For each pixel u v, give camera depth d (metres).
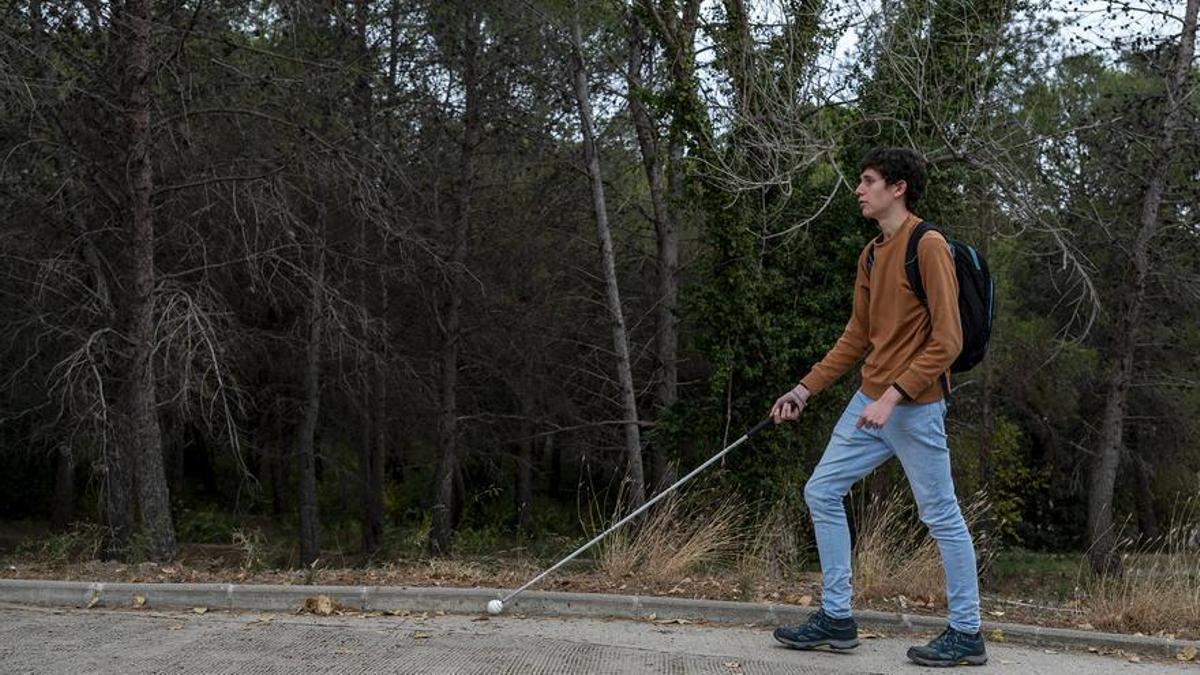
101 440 15.87
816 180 17.52
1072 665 4.77
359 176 14.68
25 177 14.52
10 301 16.89
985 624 5.28
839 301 17.03
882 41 15.81
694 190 17.19
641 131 21.81
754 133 16.20
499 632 5.03
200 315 13.36
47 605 5.62
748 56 16.25
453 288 22.19
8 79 12.09
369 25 17.67
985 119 16.52
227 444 19.59
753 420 16.81
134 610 5.49
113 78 13.88
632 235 25.14
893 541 6.49
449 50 20.67
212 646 4.68
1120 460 27.77
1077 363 25.38
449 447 23.09
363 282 19.59
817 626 4.75
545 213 23.77
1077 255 19.31
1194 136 19.12
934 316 4.36
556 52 21.03
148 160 13.88
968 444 24.31
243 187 14.20
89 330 15.97
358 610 5.49
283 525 27.20
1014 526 26.89
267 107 14.66
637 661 4.54
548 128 22.33
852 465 4.67
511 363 25.33
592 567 6.97
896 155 4.51
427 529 19.12
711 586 6.15
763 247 16.83
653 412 25.41
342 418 25.27
